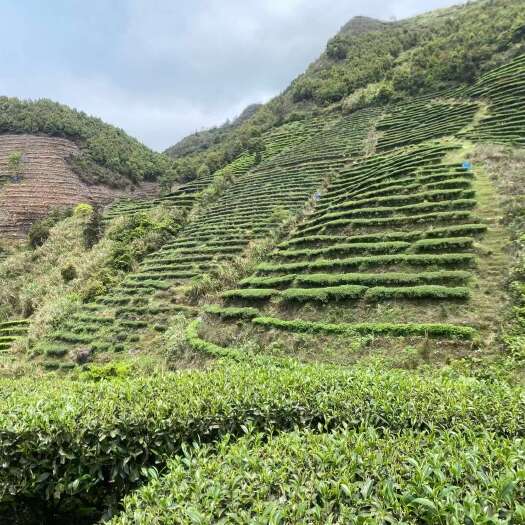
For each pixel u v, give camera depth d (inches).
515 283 553.0
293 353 599.2
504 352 468.1
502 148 1005.2
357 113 2175.2
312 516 139.3
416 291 599.5
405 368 497.0
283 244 965.8
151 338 820.0
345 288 666.8
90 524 236.2
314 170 1519.4
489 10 2657.5
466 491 141.6
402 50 2957.7
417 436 197.5
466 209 785.6
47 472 225.1
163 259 1191.6
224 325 741.3
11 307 1284.4
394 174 1085.1
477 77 1811.0
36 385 401.7
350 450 175.2
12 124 2989.7
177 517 143.9
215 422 237.9
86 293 1096.8
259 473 165.0
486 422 226.4
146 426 230.5
